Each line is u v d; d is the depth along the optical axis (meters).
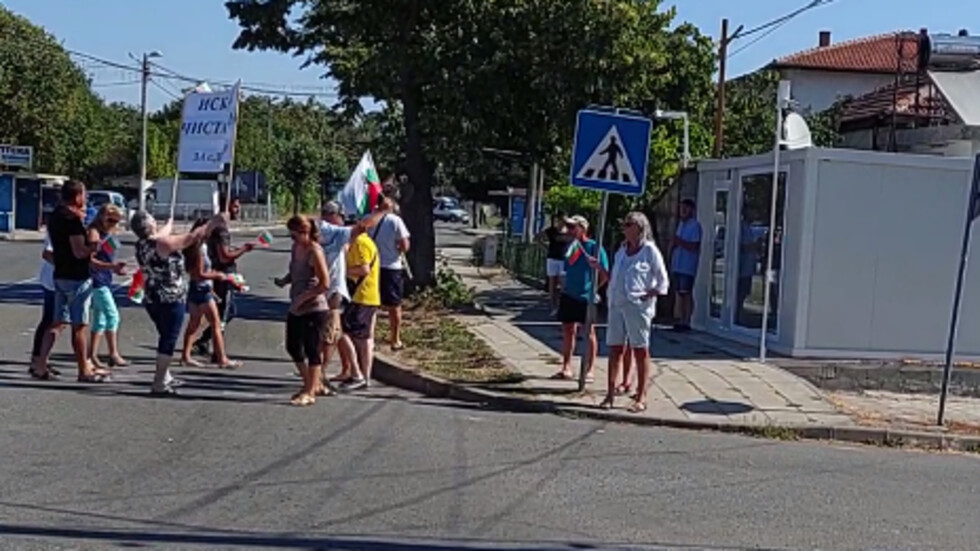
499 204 72.69
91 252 12.26
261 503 7.82
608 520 7.83
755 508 8.42
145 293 11.84
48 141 57.91
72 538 6.81
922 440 11.99
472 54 20.67
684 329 18.39
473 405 12.64
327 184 54.12
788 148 16.36
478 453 9.83
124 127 82.19
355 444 9.89
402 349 15.81
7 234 47.00
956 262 15.92
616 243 22.78
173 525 7.19
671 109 28.16
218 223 12.98
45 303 12.58
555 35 20.12
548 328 18.77
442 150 21.09
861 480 9.73
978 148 21.12
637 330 12.14
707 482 9.23
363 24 22.00
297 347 11.84
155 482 8.25
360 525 7.39
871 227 15.81
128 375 13.19
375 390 13.39
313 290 11.68
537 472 9.22
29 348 15.12
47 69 57.50
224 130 15.38
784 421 12.16
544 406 12.44
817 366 15.25
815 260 15.73
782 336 16.08
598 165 12.73
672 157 23.33
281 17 22.59
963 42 18.34
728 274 17.83
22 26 59.19
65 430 9.87
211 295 14.35
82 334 12.47
